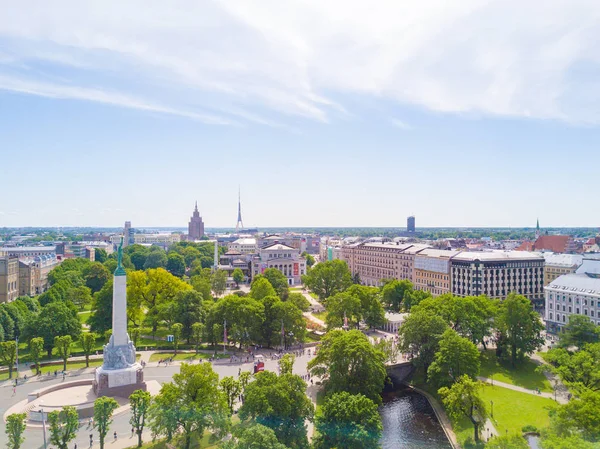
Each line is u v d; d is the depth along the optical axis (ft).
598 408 311.68
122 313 451.94
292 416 337.52
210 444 339.98
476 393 380.37
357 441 313.32
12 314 613.52
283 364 409.49
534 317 556.92
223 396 346.95
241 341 602.44
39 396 428.97
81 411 393.70
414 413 444.55
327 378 482.69
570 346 549.13
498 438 304.30
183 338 638.12
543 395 466.70
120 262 455.63
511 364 555.69
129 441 348.59
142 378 447.42
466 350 469.57
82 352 585.22
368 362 428.97
